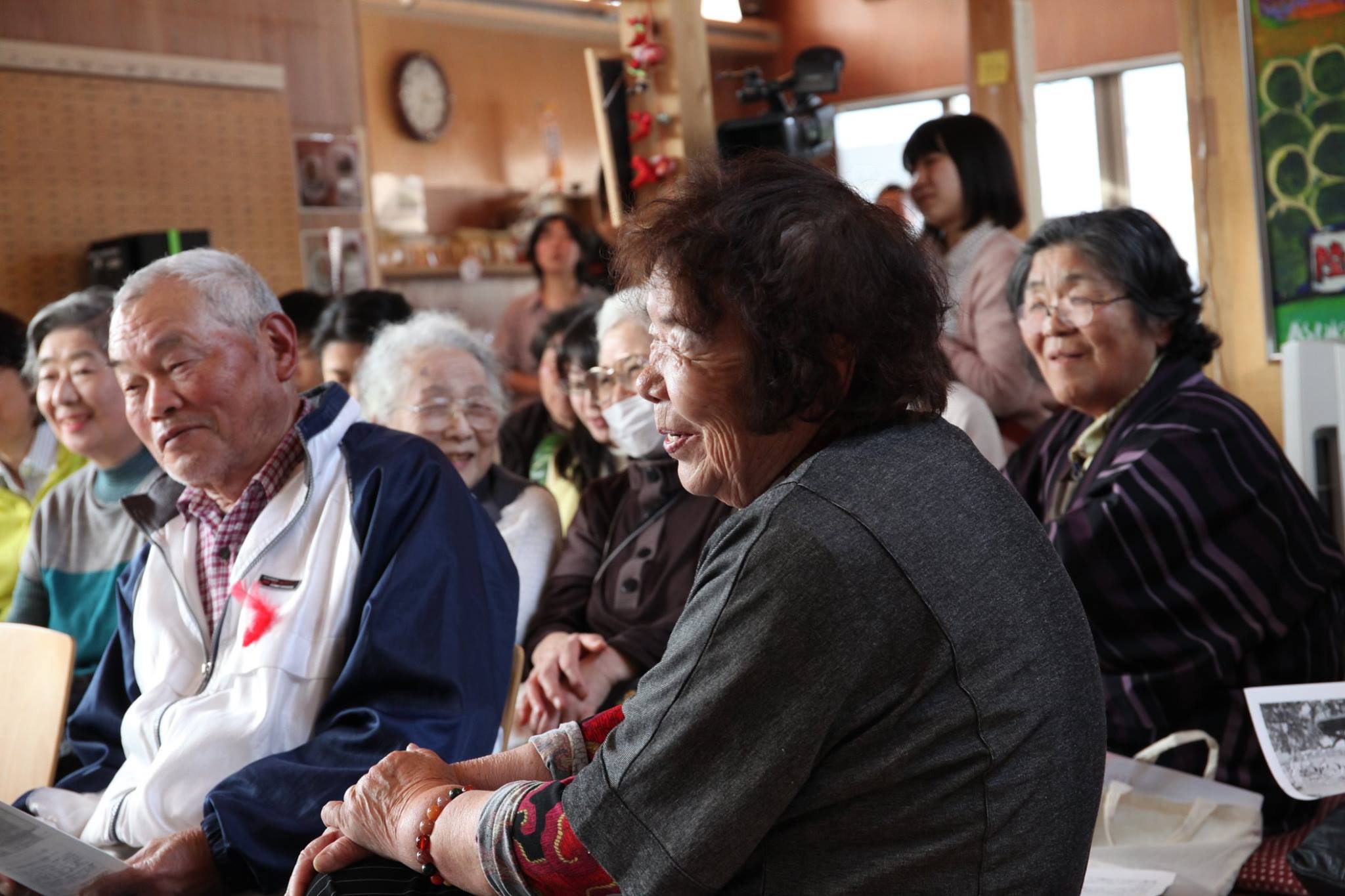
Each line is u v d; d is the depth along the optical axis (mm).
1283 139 4512
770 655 1090
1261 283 4582
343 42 5957
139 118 5188
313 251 5781
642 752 1139
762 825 1111
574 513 3057
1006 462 2805
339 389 2051
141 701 1962
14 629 2188
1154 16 9688
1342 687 1884
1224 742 2121
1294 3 4434
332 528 1932
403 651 1817
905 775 1119
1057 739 1150
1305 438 2736
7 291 4832
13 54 4828
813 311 1134
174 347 1876
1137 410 2314
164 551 2029
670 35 3902
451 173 8992
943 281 1231
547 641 2506
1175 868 1926
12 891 1725
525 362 5727
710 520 2521
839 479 1129
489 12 9102
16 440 3312
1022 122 5098
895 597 1091
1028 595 1158
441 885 1372
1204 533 2141
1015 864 1133
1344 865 1541
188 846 1692
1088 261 2301
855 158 11219
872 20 10977
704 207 1183
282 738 1848
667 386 1225
